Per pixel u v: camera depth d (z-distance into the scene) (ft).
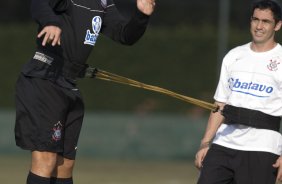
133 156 231.09
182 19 311.47
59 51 66.44
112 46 288.51
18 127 65.92
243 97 70.49
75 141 69.36
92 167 201.05
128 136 231.50
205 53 286.87
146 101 284.41
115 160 226.58
